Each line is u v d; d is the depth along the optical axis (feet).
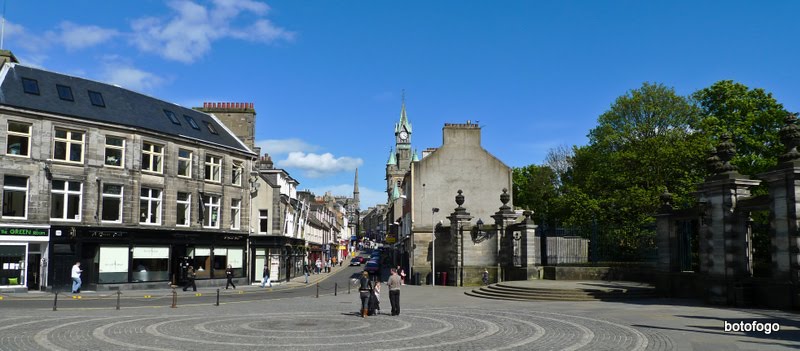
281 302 89.04
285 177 170.91
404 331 53.16
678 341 44.96
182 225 123.03
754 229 102.47
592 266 110.52
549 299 87.45
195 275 123.75
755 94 138.21
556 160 228.02
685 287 83.41
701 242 77.30
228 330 53.83
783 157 64.28
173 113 129.18
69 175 104.99
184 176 123.13
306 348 44.01
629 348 42.88
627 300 82.53
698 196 77.15
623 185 136.36
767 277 68.64
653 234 105.81
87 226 104.94
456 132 157.69
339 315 67.41
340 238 407.44
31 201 100.22
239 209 138.31
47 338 48.37
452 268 134.31
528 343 46.03
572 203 144.15
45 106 102.94
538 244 118.52
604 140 153.07
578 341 46.55
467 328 55.06
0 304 79.87
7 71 103.24
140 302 87.10
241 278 135.54
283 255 161.17
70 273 104.63
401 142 584.40
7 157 98.07
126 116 115.24
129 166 112.68
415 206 153.99
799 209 62.59
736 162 124.57
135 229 111.45
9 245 98.37
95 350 42.98
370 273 200.75
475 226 132.16
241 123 157.07
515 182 224.12
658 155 129.49
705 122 133.90
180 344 45.75
